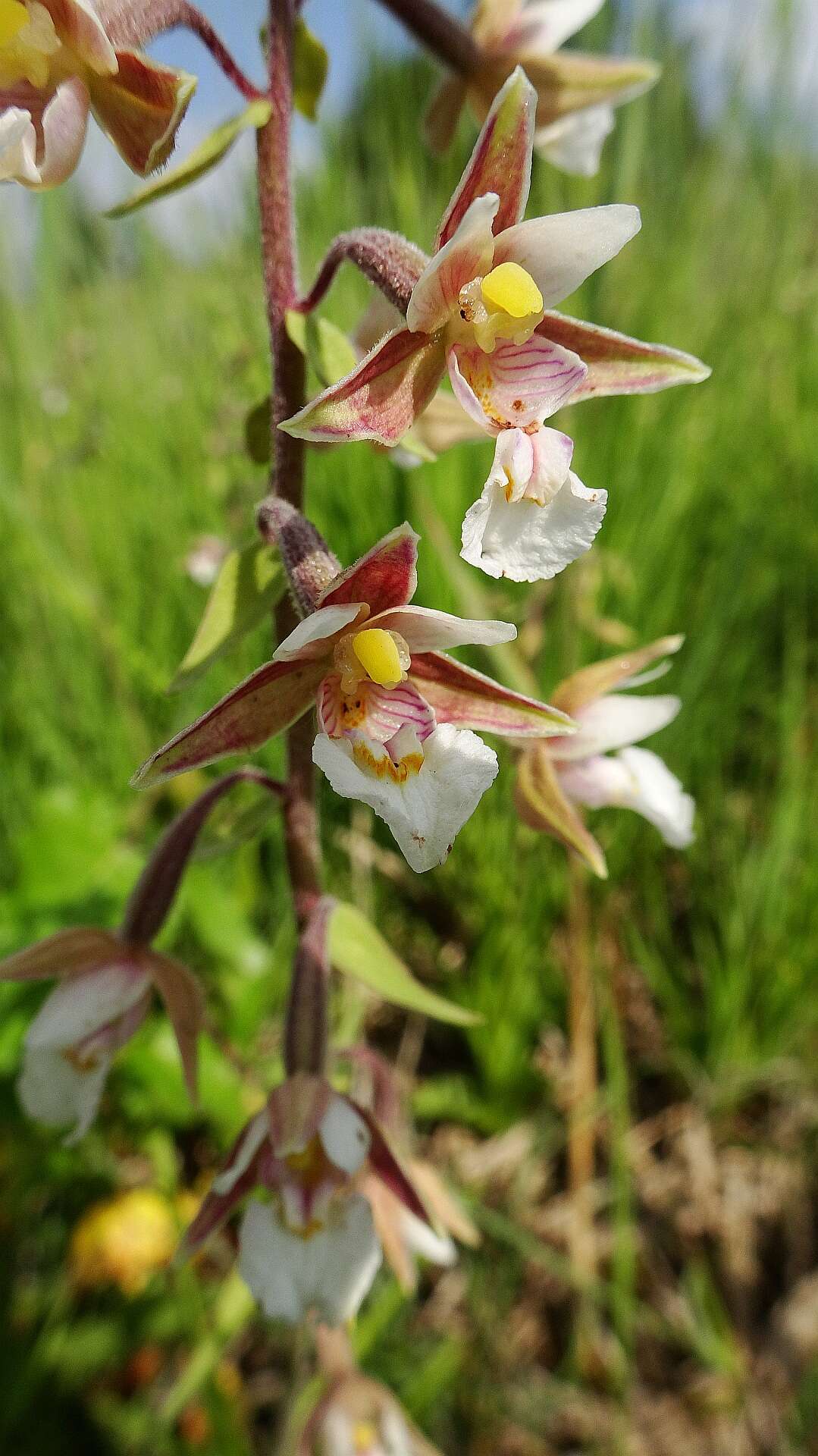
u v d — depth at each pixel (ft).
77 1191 0.26
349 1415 0.18
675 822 0.20
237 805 0.31
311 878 0.17
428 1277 0.27
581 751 0.19
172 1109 0.25
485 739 0.27
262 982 0.27
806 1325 0.26
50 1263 0.25
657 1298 0.27
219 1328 0.19
